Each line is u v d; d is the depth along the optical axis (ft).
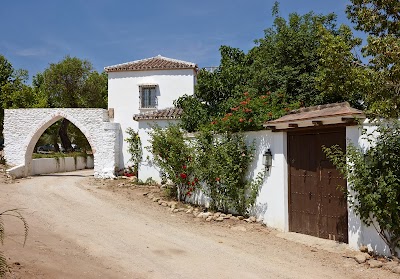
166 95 77.92
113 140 73.36
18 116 77.20
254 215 36.55
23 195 52.60
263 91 53.67
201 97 57.72
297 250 27.89
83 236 31.55
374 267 23.68
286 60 55.72
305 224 31.42
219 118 42.27
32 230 33.04
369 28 32.78
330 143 29.40
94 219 38.19
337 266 24.35
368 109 28.07
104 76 123.85
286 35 55.72
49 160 90.27
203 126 44.27
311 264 24.86
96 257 26.05
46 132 138.10
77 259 25.39
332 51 32.01
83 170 102.06
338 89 33.73
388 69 29.50
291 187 32.73
